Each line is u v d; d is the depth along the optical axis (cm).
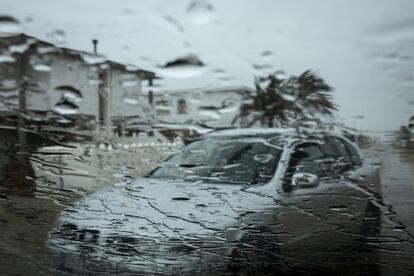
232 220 199
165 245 185
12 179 288
